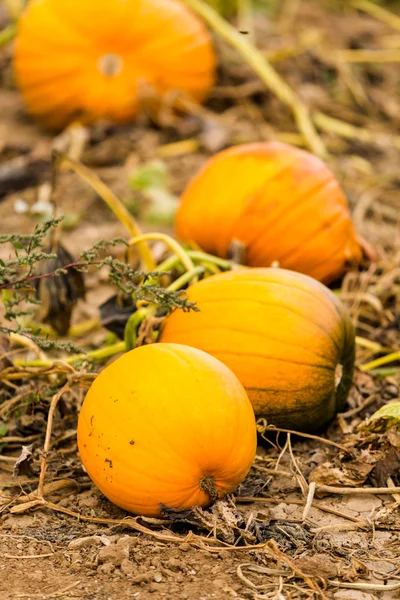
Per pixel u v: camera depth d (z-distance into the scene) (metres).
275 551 2.91
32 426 3.76
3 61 8.94
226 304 3.58
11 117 7.96
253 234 4.61
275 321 3.51
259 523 3.15
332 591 2.83
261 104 8.05
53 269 4.20
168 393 3.01
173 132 7.32
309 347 3.51
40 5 7.14
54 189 4.43
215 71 7.66
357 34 10.59
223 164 4.74
